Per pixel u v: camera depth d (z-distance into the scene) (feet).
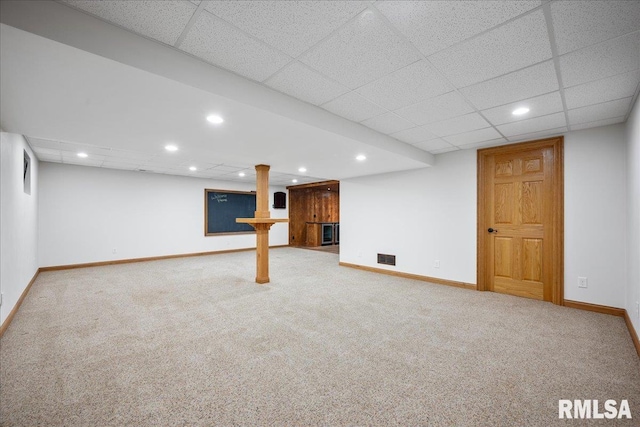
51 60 4.94
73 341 8.20
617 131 10.38
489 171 13.65
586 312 10.73
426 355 7.50
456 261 14.58
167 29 5.16
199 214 25.62
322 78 7.04
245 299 12.32
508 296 12.80
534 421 5.12
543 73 6.77
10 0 4.12
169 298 12.39
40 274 17.20
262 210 15.10
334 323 9.65
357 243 19.60
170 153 14.29
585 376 6.54
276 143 10.68
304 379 6.40
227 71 6.64
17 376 6.45
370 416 5.25
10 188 10.05
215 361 7.14
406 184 16.78
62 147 13.98
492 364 7.06
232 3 4.51
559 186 11.53
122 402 5.59
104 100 6.66
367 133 10.82
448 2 4.53
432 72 6.75
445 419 5.17
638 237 8.11
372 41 5.57
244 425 5.02
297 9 4.67
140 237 22.17
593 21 4.94
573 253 11.30
